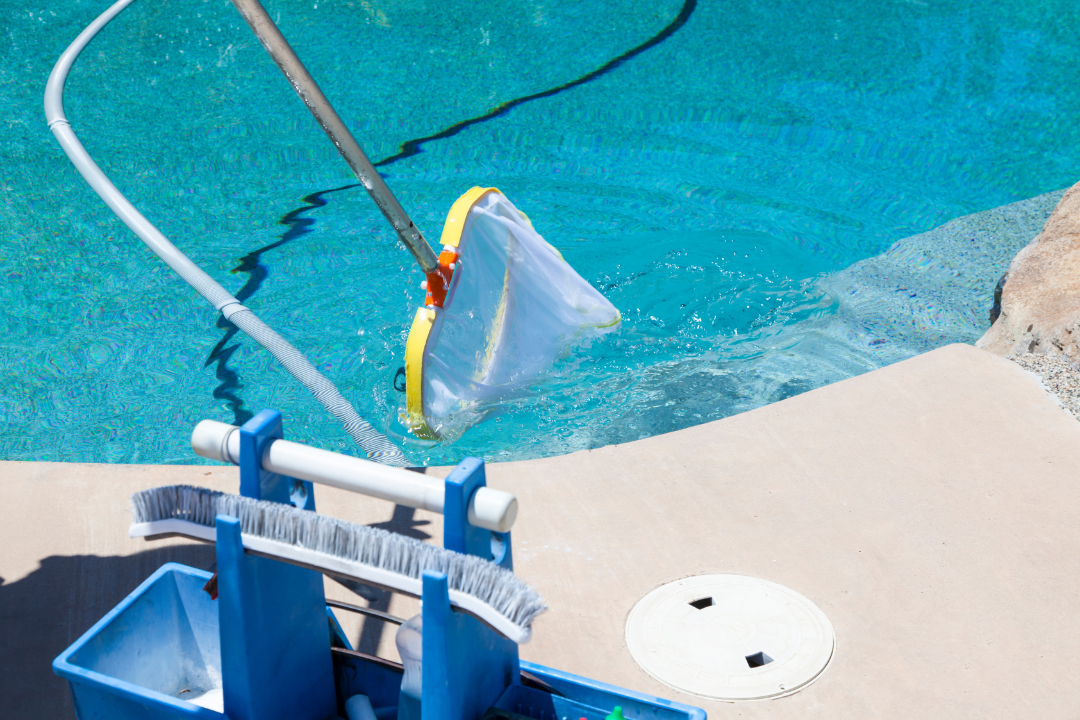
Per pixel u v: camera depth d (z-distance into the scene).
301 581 1.81
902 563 2.70
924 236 6.03
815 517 2.92
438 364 3.82
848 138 7.42
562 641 2.45
